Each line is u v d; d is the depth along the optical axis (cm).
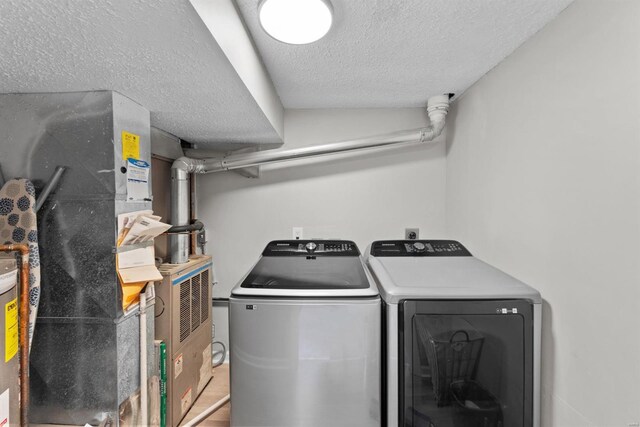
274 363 117
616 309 91
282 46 132
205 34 77
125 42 81
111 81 107
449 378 118
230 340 120
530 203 131
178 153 206
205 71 100
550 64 118
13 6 64
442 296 118
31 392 117
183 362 164
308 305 117
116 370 116
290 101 208
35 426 115
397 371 117
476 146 178
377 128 224
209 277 199
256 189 228
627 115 87
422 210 225
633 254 86
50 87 112
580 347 104
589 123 100
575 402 106
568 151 109
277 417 118
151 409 137
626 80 88
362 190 226
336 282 131
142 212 132
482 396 119
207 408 167
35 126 116
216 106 137
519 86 137
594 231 99
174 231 169
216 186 229
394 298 118
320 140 224
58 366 117
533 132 129
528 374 118
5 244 106
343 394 117
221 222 229
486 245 168
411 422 118
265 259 172
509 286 122
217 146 227
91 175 116
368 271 152
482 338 118
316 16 99
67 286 116
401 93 194
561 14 112
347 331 117
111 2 63
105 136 116
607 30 93
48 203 116
